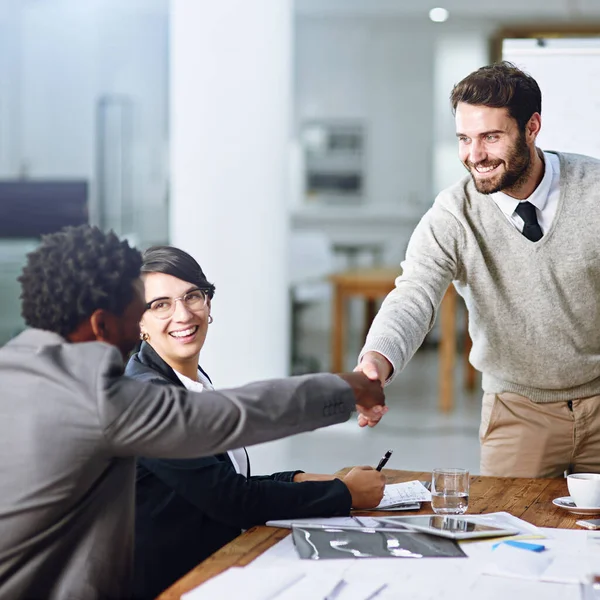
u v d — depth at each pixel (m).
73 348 1.69
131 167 11.23
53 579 1.70
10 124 11.33
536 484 2.48
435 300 2.69
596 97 3.42
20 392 1.67
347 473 2.48
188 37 5.28
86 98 11.34
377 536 1.96
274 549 1.88
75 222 7.82
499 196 2.66
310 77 11.49
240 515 2.07
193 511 2.12
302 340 10.88
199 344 2.35
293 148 11.48
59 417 1.64
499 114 2.46
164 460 2.06
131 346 1.83
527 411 2.86
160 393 1.68
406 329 2.54
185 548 2.11
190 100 5.30
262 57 5.28
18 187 7.75
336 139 11.51
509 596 1.63
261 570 1.72
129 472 1.76
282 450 5.75
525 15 10.99
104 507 1.72
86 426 1.63
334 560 1.81
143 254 2.34
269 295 5.40
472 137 2.51
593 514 2.17
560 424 2.82
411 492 2.36
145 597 2.08
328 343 10.74
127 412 1.64
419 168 11.40
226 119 5.30
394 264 11.00
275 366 5.45
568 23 11.03
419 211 11.05
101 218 11.14
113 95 11.30
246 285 5.36
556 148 3.46
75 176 11.35
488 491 2.39
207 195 5.33
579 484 2.16
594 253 2.64
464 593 1.65
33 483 1.64
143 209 11.19
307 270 9.51
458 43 11.24
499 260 2.70
